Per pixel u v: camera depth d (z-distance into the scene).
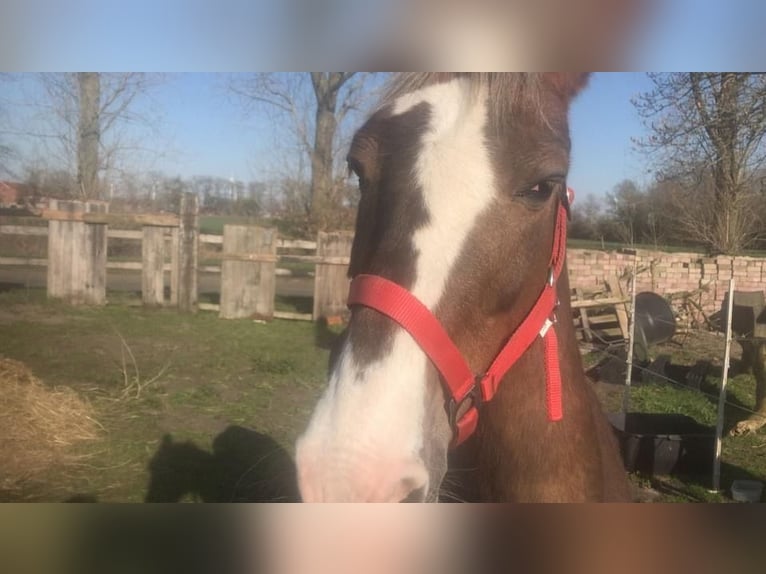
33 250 12.62
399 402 1.28
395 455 1.24
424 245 1.38
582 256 10.24
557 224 1.65
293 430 5.04
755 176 9.30
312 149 16.33
